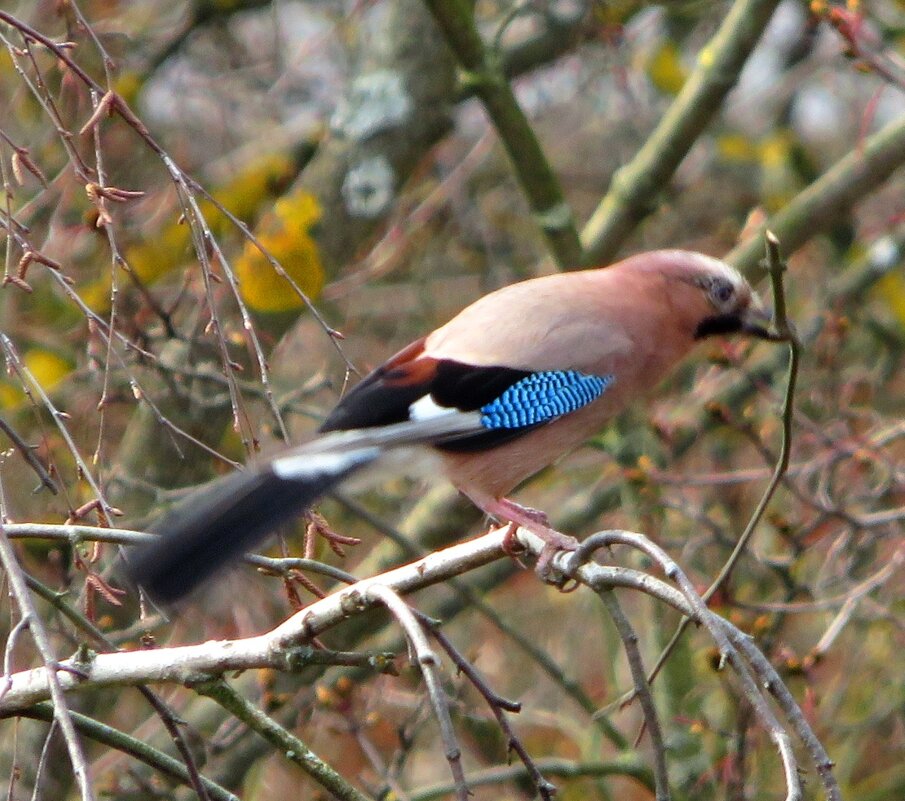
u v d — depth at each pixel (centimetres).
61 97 807
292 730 1151
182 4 1508
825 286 1454
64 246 1030
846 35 1016
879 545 1230
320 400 1441
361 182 1257
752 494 1309
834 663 1338
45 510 1074
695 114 1236
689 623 920
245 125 1517
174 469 1133
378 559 1299
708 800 1208
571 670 1496
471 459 845
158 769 697
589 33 1341
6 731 1119
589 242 1249
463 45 1170
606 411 890
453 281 1549
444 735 521
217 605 1046
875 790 1305
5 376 1170
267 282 1060
